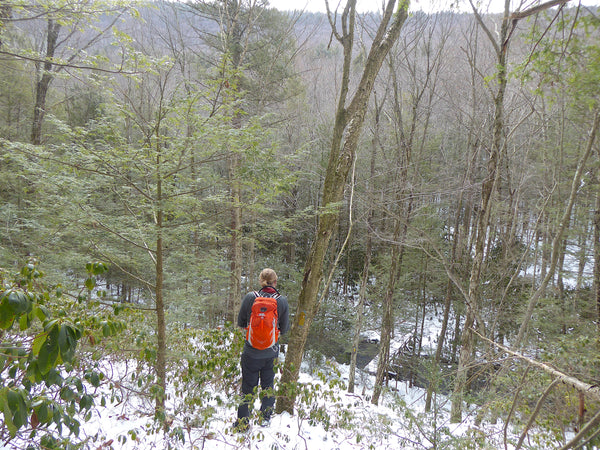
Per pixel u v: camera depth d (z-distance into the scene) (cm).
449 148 1564
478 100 1053
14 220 468
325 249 445
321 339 1429
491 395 371
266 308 352
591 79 214
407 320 1598
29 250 412
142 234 357
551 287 1127
